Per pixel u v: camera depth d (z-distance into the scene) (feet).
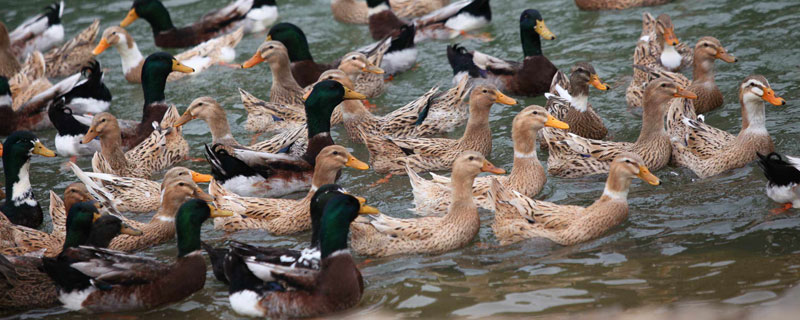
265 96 70.79
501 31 78.95
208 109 58.23
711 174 50.57
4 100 65.87
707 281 38.45
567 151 52.47
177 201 46.93
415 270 42.24
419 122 60.70
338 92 54.60
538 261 42.29
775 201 45.57
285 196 53.57
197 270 41.11
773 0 76.13
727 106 59.47
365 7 84.12
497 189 45.29
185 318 39.27
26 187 51.37
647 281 39.04
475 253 43.96
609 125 58.75
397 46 71.92
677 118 54.44
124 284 39.86
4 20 90.74
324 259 38.58
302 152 57.21
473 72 68.49
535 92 66.49
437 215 48.49
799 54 65.10
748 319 34.76
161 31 82.23
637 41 72.64
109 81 76.84
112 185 51.65
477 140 55.47
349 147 60.64
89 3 95.14
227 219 48.19
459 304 38.32
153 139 58.70
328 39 81.46
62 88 67.10
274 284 38.34
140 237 46.47
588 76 54.95
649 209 46.73
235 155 51.96
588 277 39.96
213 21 83.20
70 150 61.46
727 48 68.03
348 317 37.91
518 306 37.68
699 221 44.70
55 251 45.24
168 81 74.79
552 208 44.98
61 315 40.16
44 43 83.97
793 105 57.47
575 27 77.56
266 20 85.61
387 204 50.47
